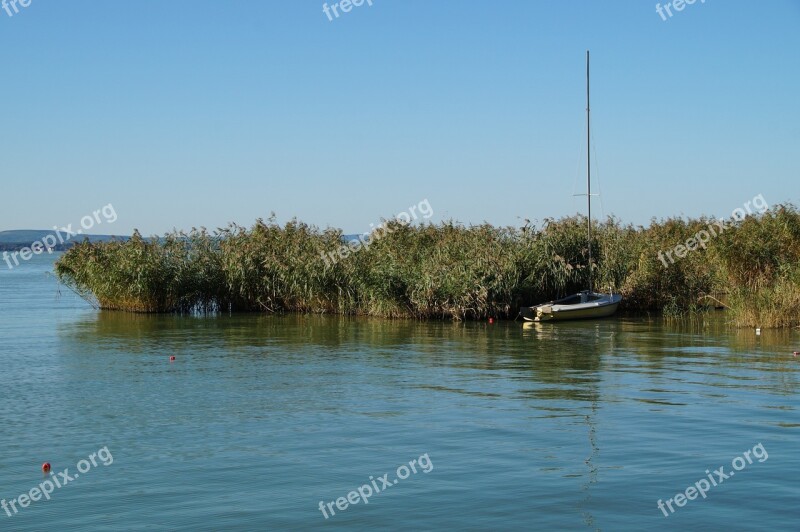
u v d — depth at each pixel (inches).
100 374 1047.0
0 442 695.1
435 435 708.0
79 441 697.6
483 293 1692.9
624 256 1898.4
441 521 500.1
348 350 1272.1
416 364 1122.0
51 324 1712.6
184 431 730.8
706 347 1283.2
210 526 494.9
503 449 659.4
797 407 814.5
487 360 1155.9
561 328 1583.4
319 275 1872.5
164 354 1234.0
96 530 489.7
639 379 984.3
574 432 714.2
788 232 1738.4
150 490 563.5
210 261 1973.4
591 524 493.0
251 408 828.0
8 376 1032.2
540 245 1779.0
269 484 574.9
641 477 581.9
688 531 481.4
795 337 1408.7
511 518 503.8
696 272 1831.9
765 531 480.7
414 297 1754.4
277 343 1369.3
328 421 766.5
